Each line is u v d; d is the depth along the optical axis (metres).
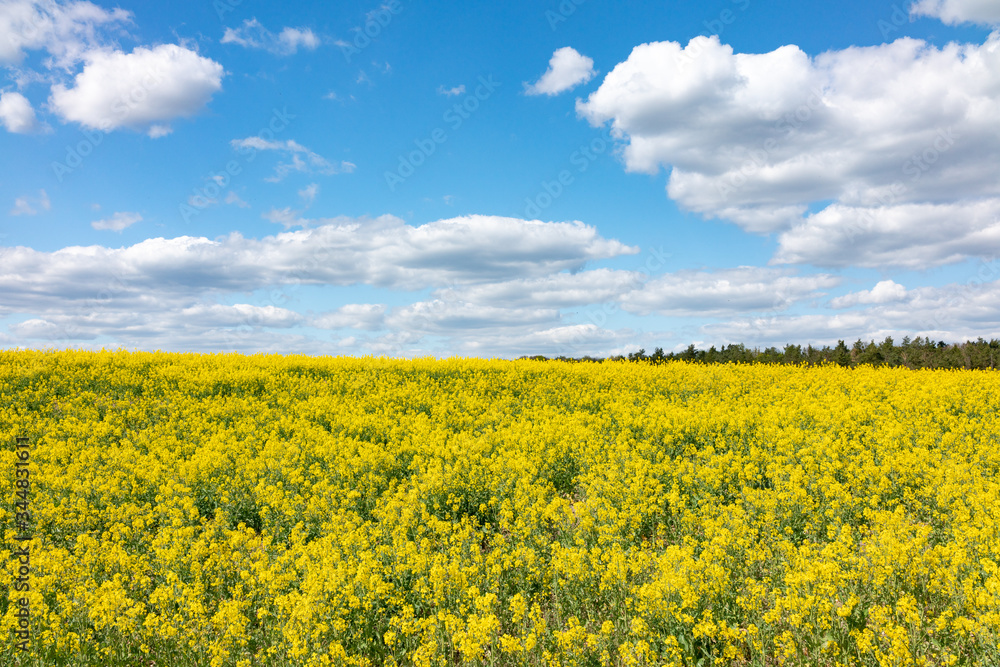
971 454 10.43
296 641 4.96
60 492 9.02
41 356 20.11
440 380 20.02
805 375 21.53
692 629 5.00
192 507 8.27
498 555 6.47
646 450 10.82
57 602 5.94
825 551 5.92
